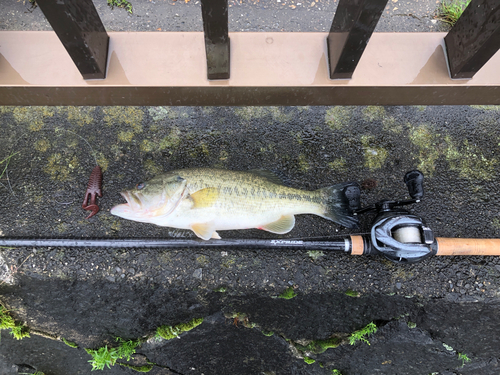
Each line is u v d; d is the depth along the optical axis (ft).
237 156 1.35
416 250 1.08
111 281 1.25
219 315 1.35
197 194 1.18
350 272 1.26
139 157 1.34
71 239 1.23
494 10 1.01
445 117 1.38
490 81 1.21
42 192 1.31
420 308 1.28
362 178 1.34
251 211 1.20
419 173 1.11
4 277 1.24
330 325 1.36
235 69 1.21
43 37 1.20
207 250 1.27
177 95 1.27
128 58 1.20
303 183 1.33
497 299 1.25
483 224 1.31
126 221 1.29
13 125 1.35
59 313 1.35
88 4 1.05
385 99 1.31
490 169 1.35
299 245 1.21
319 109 1.38
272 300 1.28
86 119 1.35
